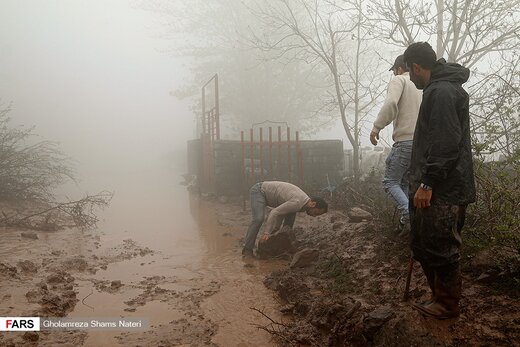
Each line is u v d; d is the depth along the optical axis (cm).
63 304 380
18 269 458
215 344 323
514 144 434
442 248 254
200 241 653
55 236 650
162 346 317
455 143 237
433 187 248
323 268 461
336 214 713
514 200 347
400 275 366
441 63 257
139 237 677
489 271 305
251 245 569
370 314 298
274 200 575
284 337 327
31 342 306
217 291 438
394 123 423
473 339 250
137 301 405
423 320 271
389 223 460
